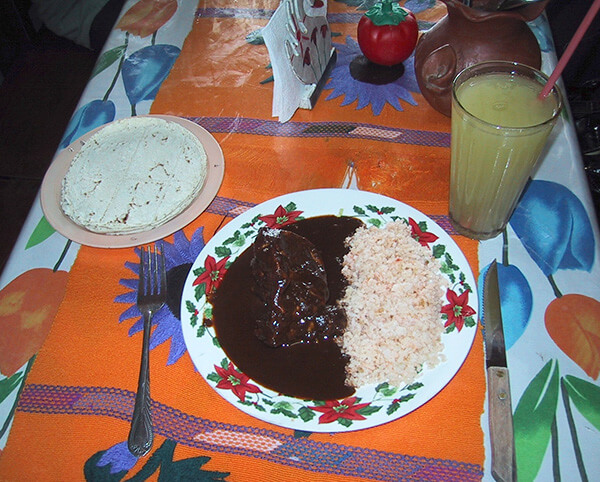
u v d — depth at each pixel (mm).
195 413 735
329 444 693
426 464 669
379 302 782
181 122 1075
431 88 1019
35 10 2598
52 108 2465
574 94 1809
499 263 860
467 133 793
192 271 847
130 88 1223
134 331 828
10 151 2301
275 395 716
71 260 922
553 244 877
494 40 949
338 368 746
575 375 729
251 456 690
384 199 919
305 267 801
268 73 1234
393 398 694
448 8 952
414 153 1043
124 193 951
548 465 658
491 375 719
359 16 1363
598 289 815
